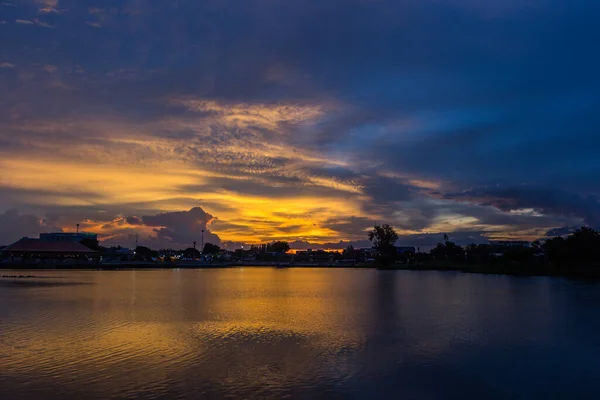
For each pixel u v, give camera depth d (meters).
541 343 27.89
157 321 35.91
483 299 53.56
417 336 30.03
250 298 55.19
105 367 22.31
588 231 107.31
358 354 25.11
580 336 30.00
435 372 21.70
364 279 101.88
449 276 114.94
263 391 18.98
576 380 20.62
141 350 25.78
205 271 157.50
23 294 58.16
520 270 115.12
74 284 77.94
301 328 33.00
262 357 24.36
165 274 127.44
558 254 108.00
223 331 31.70
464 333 31.06
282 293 63.00
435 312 41.88
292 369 22.14
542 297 55.34
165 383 19.94
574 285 75.31
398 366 22.72
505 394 18.83
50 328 32.44
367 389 19.30
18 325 33.69
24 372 21.44
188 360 23.70
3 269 149.25
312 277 114.25
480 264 160.50
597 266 107.06
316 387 19.52
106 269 165.38
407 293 62.72
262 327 33.38
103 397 18.25
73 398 18.11
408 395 18.62
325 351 25.78
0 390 18.98
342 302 50.84
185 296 57.31
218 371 21.77
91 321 35.72
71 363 22.97
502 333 31.06
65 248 185.38
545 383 20.22
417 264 184.62
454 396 18.55
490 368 22.38
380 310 43.34
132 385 19.66
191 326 33.69
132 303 48.44
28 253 179.50
